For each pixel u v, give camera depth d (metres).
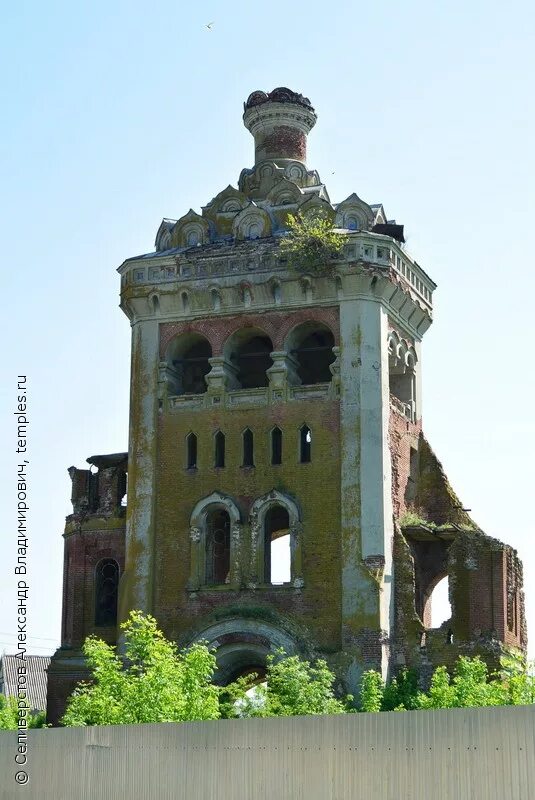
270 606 59.44
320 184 67.88
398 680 58.09
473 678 53.25
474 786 29.83
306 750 32.84
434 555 64.25
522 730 29.34
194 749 35.31
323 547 59.28
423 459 65.12
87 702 50.69
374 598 57.97
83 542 65.69
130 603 61.47
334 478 59.88
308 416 60.91
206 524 61.69
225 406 62.28
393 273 61.88
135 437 63.31
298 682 52.84
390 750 31.30
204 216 65.94
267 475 60.84
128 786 36.78
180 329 63.81
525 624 62.47
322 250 61.25
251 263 62.69
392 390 65.75
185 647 60.16
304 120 69.12
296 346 63.09
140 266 64.31
